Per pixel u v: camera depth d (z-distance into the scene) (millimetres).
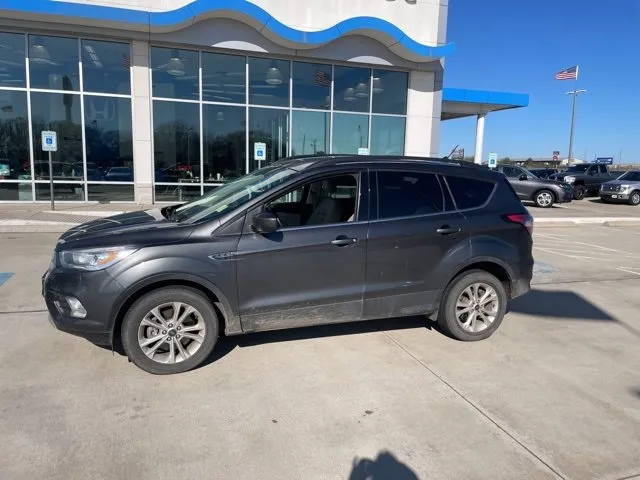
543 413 3621
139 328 3949
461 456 3080
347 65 16906
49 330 4914
